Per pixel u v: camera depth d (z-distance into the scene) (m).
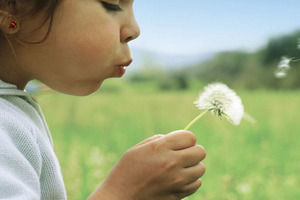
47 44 1.56
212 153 6.82
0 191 1.35
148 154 1.65
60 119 11.45
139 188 1.63
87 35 1.56
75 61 1.58
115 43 1.61
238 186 4.83
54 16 1.53
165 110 14.95
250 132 8.95
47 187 1.63
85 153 6.62
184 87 40.69
